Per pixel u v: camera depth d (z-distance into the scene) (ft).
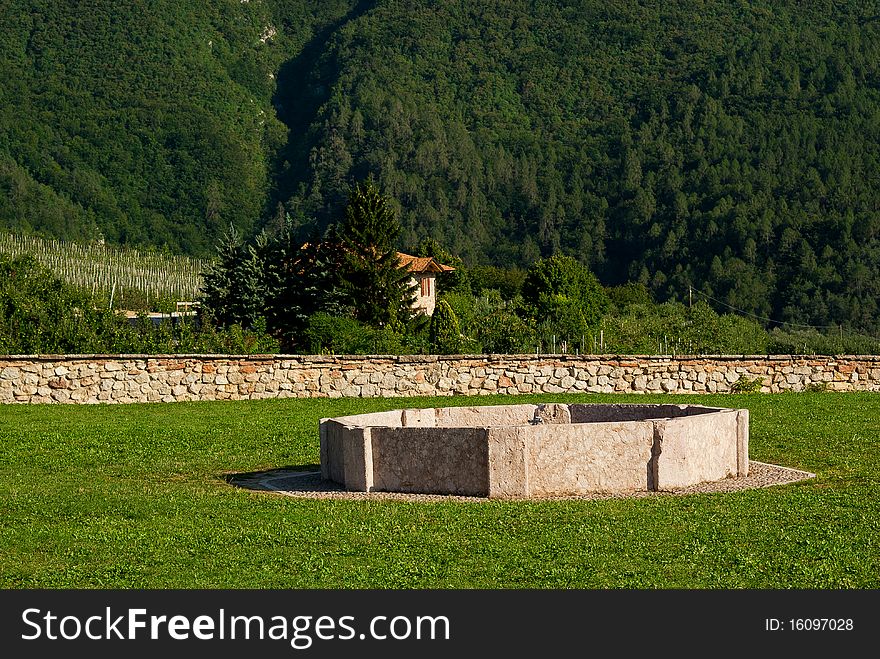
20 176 425.69
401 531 36.55
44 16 559.38
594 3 581.53
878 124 420.77
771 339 207.31
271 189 476.95
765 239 322.14
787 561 32.73
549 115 509.76
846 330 281.54
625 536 35.63
